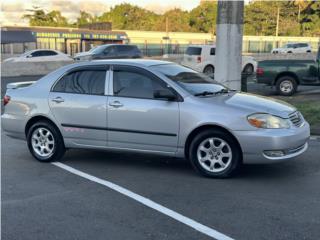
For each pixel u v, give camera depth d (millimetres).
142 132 6512
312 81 14922
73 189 5840
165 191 5703
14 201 5383
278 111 6113
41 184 6074
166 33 70312
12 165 7117
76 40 62000
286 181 6047
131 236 4348
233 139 6047
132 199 5414
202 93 6488
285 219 4707
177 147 6352
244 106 6105
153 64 6855
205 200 5332
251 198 5375
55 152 7195
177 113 6258
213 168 6211
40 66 28594
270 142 5863
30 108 7309
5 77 26172
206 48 24781
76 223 4691
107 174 6539
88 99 6875
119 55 28500
